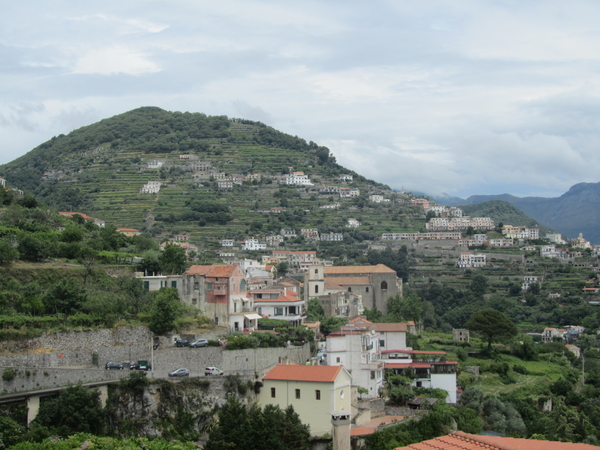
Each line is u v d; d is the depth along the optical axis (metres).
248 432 104.19
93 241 195.50
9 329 119.44
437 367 169.50
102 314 136.75
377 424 134.38
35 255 160.62
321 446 117.00
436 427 133.75
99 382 109.94
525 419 171.75
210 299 164.50
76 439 93.00
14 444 92.06
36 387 106.19
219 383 122.38
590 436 155.62
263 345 148.12
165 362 126.81
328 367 125.50
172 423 115.06
